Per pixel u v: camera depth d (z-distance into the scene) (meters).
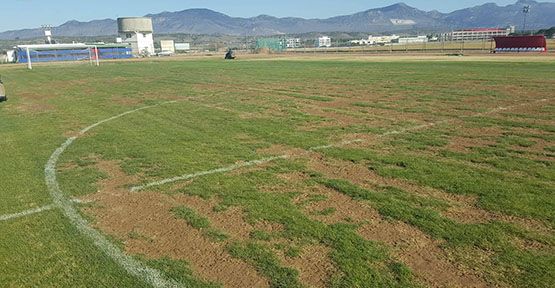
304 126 12.45
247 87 23.70
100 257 5.11
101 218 6.25
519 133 10.86
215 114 14.84
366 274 4.51
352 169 8.16
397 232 5.45
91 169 8.66
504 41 59.66
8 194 7.29
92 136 11.86
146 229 5.83
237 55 88.50
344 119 13.41
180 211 6.36
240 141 10.67
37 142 11.32
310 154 9.34
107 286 4.51
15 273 4.82
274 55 81.69
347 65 40.97
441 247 5.03
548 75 25.06
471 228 5.46
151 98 19.97
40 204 6.82
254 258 4.93
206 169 8.38
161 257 5.07
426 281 4.37
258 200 6.66
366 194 6.75
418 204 6.30
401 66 36.75
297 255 4.96
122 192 7.28
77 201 6.93
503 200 6.30
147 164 8.85
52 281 4.64
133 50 125.81
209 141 10.73
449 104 15.68
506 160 8.41
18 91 24.95
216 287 4.41
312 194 6.88
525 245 5.02
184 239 5.50
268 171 8.16
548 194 6.50
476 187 6.88
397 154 9.09
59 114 16.03
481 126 11.82
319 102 17.31
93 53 98.12
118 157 9.51
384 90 20.47
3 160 9.55
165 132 12.02
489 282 4.32
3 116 15.92
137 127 12.95
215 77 31.20
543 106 14.70
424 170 7.88
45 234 5.76
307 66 41.44
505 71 28.25
